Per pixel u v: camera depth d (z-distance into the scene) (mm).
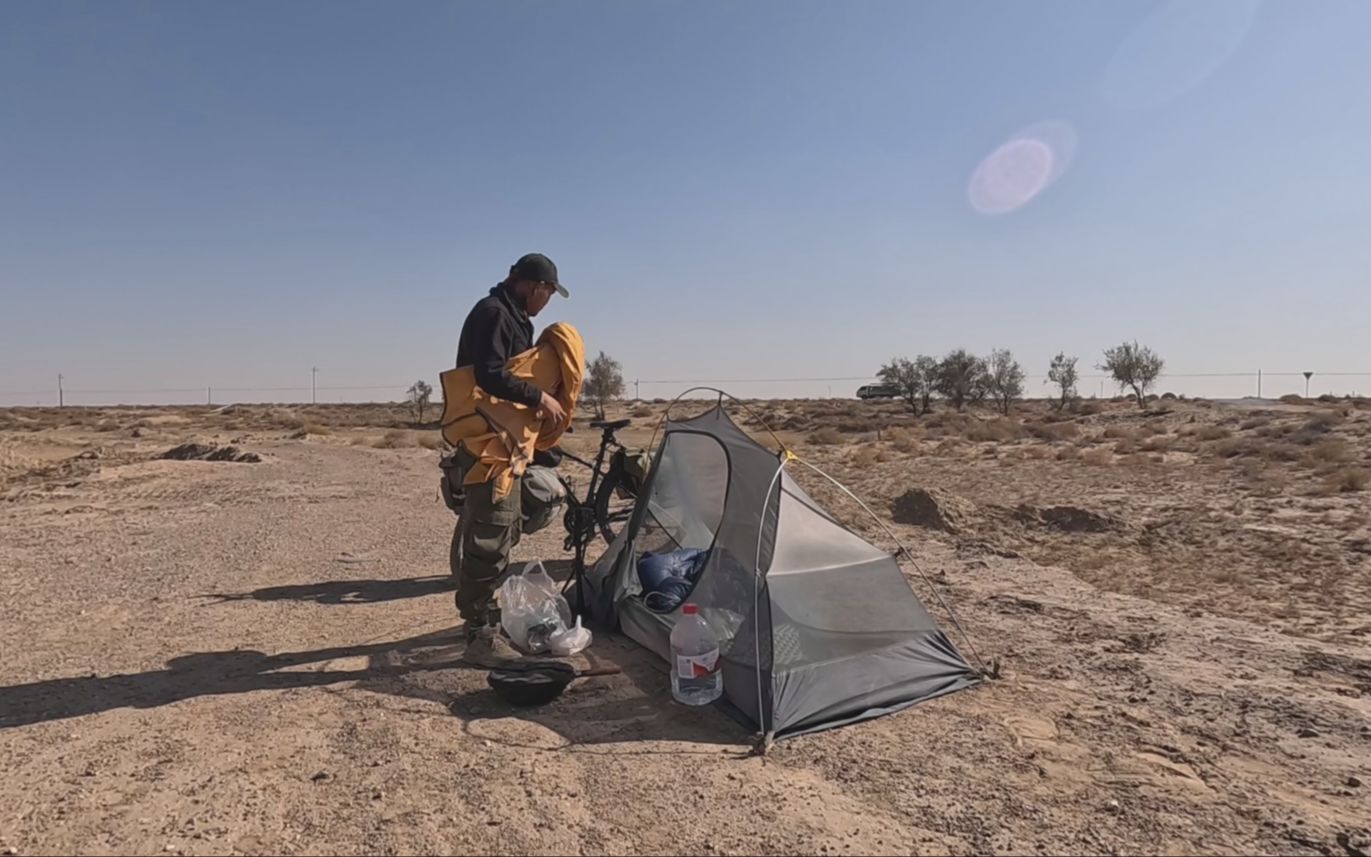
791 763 3652
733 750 3795
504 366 4648
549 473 5395
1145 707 4359
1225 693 4559
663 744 3861
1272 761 3697
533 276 4934
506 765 3619
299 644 5402
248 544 9211
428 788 3404
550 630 5094
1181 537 10273
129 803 3262
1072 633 5777
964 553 8820
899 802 3295
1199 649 5426
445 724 4078
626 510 6766
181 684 4641
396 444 30000
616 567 5797
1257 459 19641
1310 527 10773
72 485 14969
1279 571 8273
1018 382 55594
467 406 4785
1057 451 24422
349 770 3566
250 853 2912
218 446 22438
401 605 6426
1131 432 31469
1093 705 4352
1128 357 52531
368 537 9711
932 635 4781
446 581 7289
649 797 3330
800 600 4445
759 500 4816
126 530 10203
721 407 5980
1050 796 3346
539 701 4293
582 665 4926
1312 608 6762
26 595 6789
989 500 14273
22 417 62969
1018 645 5480
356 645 5379
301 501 13211
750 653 4250
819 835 3045
